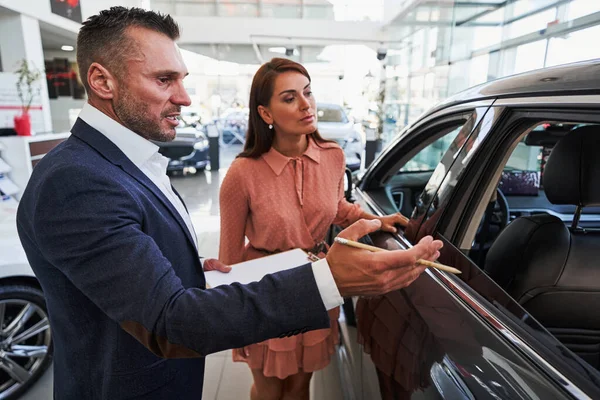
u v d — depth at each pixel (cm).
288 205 117
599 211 161
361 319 115
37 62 621
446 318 75
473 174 92
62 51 1001
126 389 68
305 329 57
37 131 573
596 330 89
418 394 72
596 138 92
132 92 63
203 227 434
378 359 96
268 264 101
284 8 1008
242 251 127
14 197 432
